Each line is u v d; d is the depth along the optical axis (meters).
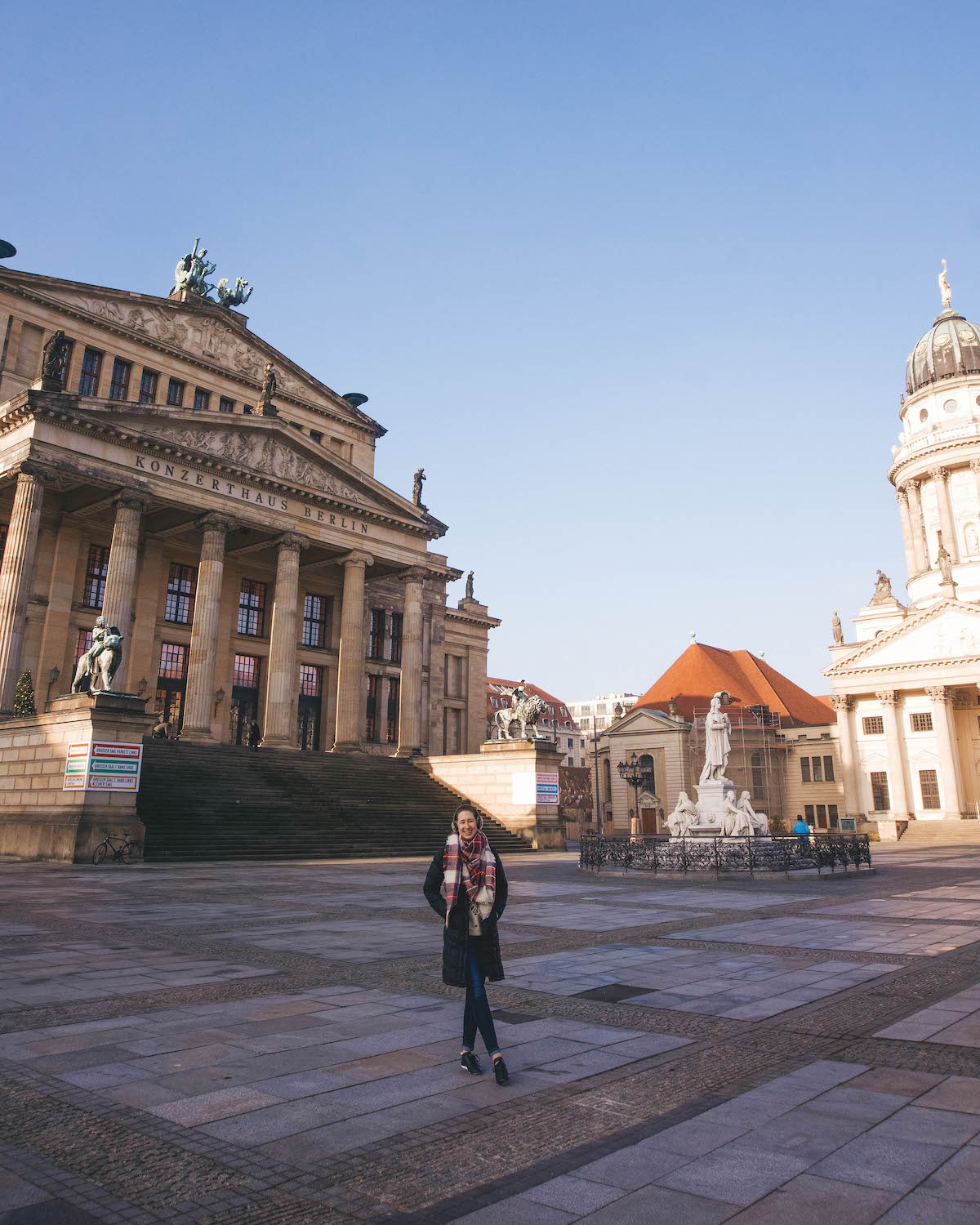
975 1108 6.15
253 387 59.78
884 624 91.81
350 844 36.97
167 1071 7.05
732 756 86.94
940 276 98.81
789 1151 5.46
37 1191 4.97
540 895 21.61
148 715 32.41
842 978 10.81
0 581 39.75
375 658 65.06
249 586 58.53
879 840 70.38
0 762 35.66
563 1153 5.48
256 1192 4.98
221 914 16.86
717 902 19.84
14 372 47.78
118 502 44.09
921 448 90.69
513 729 48.38
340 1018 8.78
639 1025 8.62
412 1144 5.63
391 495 56.78
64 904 18.02
